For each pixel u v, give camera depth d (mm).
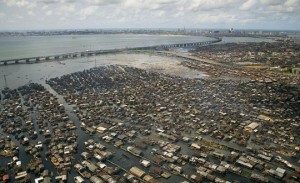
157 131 149000
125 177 107062
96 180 105000
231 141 136625
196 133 146000
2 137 143125
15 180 106625
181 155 122062
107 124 159625
